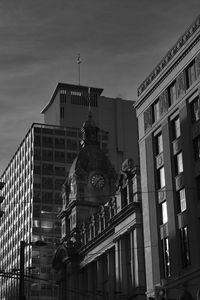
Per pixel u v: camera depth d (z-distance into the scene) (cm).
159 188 6288
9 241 16238
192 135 5678
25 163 15762
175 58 6100
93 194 10112
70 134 15650
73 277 9362
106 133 16075
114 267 7856
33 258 14000
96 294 8131
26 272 13838
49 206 14712
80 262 9256
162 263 6003
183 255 5622
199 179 5506
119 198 7675
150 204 6372
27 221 14875
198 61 5669
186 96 5822
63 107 16825
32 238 14288
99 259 8400
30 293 13575
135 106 7012
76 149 15525
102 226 8469
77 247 9462
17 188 16225
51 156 15238
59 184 15000
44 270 13962
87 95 17112
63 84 17025
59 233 14488
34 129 15412
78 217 9838
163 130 6250
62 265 9869
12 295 14825
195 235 5378
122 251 7394
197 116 5666
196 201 5459
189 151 5659
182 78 5944
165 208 6138
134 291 6881
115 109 16962
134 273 6962
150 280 6156
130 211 7175
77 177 10175
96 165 10350
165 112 6234
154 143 6475
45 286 13750
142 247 6925
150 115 6606
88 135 10906
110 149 16262
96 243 8481
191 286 5344
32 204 14638
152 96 6600
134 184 7256
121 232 7450
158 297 3972
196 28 5734
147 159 6556
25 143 16012
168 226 5919
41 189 14825
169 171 6019
